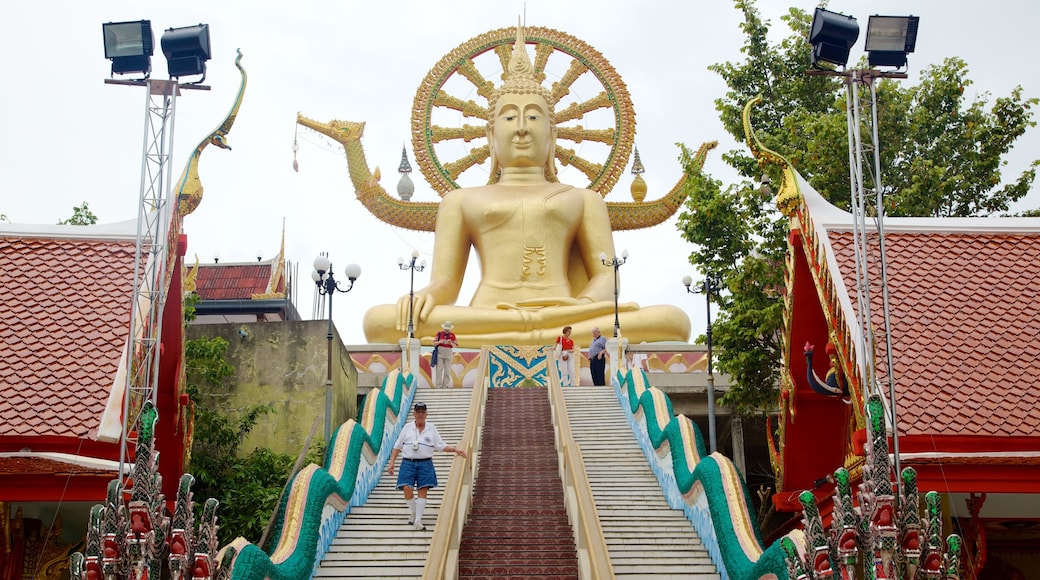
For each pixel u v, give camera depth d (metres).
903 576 11.10
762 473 30.19
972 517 16.14
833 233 17.36
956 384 15.53
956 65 27.39
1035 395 15.39
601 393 24.58
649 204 34.69
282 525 14.95
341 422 25.88
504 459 19.64
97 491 15.20
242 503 21.88
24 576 16.66
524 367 29.09
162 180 14.73
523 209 33.12
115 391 15.48
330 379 23.00
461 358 29.25
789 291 18.02
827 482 18.30
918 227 17.77
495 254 32.97
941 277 17.08
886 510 11.20
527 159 34.06
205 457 23.14
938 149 26.77
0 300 16.98
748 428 28.59
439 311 30.59
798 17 27.86
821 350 18.36
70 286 17.27
